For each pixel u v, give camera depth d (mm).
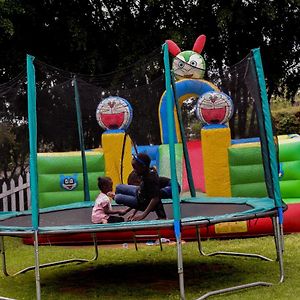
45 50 16203
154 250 9766
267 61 16953
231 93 10797
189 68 12469
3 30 14602
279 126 17984
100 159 11430
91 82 11086
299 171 10984
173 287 7133
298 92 18453
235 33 16562
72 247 10742
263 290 6582
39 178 11336
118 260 9109
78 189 11391
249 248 9477
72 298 6836
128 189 7305
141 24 16312
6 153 12695
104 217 7691
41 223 7770
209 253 9227
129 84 12680
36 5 15570
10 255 10039
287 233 10641
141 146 11906
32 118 6023
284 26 16484
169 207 8633
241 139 10773
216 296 6426
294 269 7707
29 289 7379
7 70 15922
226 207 7992
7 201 12898
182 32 15570
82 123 11281
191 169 10930
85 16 15984
